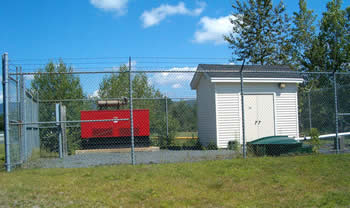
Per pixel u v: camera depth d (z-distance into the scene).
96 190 5.57
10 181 6.07
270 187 5.87
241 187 5.86
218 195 5.41
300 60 24.50
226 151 10.45
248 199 5.23
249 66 14.04
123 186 5.81
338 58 22.55
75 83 12.75
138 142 11.41
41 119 11.47
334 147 10.39
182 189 5.70
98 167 7.28
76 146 11.23
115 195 5.32
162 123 12.21
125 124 11.02
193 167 7.17
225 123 12.24
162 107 12.38
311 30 25.05
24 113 8.17
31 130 9.52
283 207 4.87
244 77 12.24
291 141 9.25
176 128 12.13
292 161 7.76
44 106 11.54
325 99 14.66
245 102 12.55
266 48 24.97
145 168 7.10
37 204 4.84
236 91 12.49
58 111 9.79
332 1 23.16
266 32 25.33
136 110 11.14
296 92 13.34
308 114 14.82
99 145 11.30
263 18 25.27
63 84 12.55
